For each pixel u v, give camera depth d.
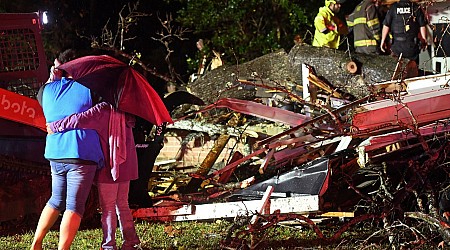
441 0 13.91
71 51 8.44
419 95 9.72
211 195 10.38
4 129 9.87
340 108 9.76
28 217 10.22
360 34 14.84
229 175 10.85
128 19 18.48
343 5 19.56
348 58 12.23
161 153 13.85
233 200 10.33
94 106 7.89
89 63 8.01
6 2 20.12
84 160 7.78
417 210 9.61
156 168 13.38
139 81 8.13
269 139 9.95
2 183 9.82
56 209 8.01
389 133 9.61
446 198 8.56
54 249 8.89
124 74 8.00
